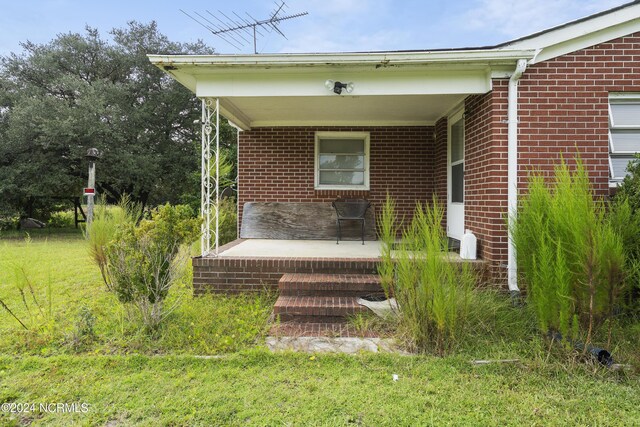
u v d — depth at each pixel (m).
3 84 15.45
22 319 4.22
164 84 17.56
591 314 3.19
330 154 7.82
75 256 8.72
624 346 3.37
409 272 3.47
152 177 16.34
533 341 3.38
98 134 14.90
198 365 3.11
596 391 2.73
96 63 16.84
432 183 7.59
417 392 2.72
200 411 2.49
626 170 4.31
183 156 17.16
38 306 4.17
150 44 17.05
